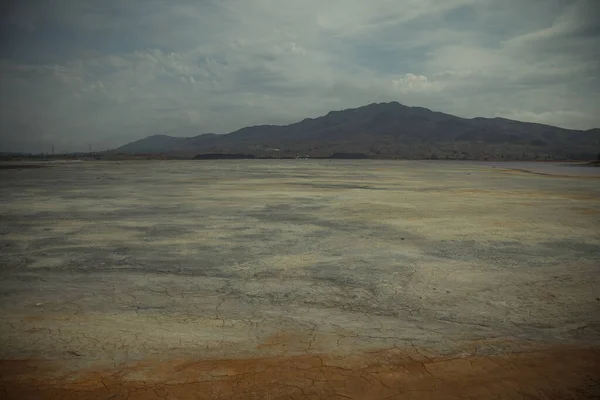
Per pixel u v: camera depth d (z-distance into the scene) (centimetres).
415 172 5328
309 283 657
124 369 385
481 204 1700
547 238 1000
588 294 605
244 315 525
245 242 955
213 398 339
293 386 358
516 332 478
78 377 370
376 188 2581
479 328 489
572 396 345
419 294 606
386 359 409
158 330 475
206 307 552
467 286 641
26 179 3372
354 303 570
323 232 1080
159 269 730
